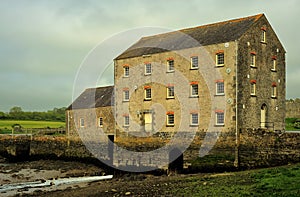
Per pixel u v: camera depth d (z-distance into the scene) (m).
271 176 28.36
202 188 27.70
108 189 32.16
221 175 33.16
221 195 24.88
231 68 41.44
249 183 27.42
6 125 102.94
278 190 24.23
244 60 42.09
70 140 60.31
